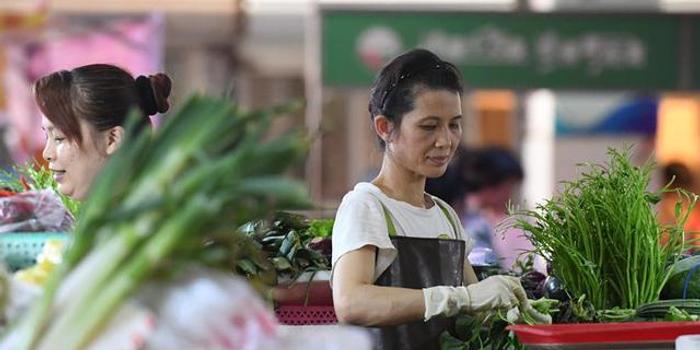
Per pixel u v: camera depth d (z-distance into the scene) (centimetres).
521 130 1497
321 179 1424
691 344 447
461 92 586
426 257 566
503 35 1002
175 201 335
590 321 588
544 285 623
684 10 1016
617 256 620
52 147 600
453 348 555
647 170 633
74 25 1069
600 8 1045
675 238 629
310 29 1236
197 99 365
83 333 328
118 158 351
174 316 334
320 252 645
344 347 359
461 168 1111
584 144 1483
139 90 613
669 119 1467
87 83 595
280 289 621
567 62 1008
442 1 1053
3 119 1059
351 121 1523
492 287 547
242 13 1279
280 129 1241
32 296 370
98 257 335
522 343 509
